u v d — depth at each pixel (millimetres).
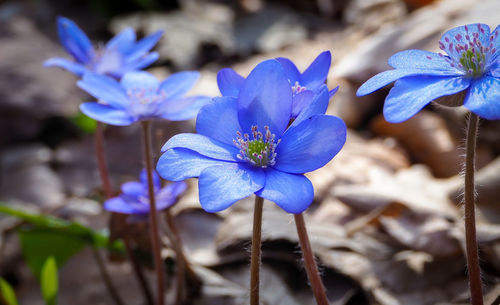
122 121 200
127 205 212
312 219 262
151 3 501
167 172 168
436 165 299
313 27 468
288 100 174
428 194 250
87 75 204
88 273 258
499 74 165
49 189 333
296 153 170
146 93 206
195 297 235
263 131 176
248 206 259
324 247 235
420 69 170
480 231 220
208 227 257
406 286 222
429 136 304
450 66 171
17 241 282
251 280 181
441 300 217
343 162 302
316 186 286
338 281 229
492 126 278
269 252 237
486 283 216
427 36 310
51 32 490
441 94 163
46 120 393
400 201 237
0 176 346
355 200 249
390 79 167
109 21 511
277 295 229
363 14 458
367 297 223
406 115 162
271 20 478
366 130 339
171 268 243
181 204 269
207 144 173
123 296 250
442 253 224
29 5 549
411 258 229
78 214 291
